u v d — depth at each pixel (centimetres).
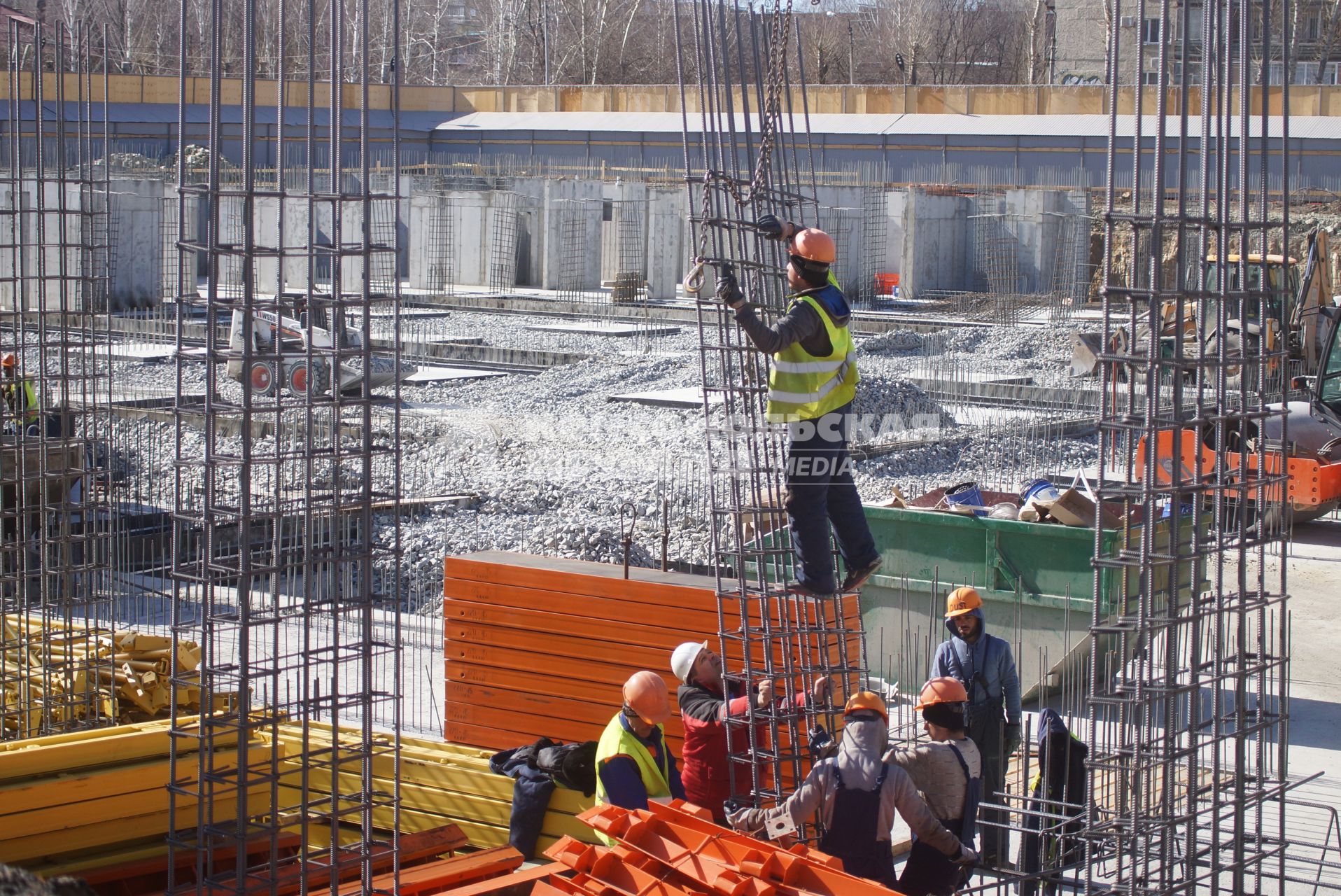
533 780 752
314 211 528
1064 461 2038
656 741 695
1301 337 2053
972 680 802
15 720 891
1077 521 1067
